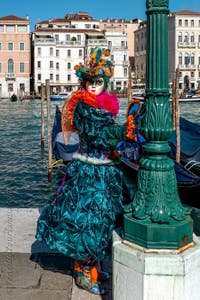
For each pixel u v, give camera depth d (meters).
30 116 41.16
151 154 2.76
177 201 2.76
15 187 13.30
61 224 3.15
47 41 72.12
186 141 12.72
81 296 3.22
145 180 2.75
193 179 9.38
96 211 3.11
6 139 25.03
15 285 3.36
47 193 12.67
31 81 76.25
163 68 2.63
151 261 2.55
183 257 2.57
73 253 3.11
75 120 3.23
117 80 75.19
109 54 3.32
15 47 73.38
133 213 2.75
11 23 72.75
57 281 3.43
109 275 3.48
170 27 77.81
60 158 13.56
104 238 3.11
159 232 2.62
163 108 2.67
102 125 3.10
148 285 2.58
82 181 3.17
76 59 73.56
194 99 58.03
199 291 2.70
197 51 77.19
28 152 20.17
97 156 3.19
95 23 82.31
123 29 90.38
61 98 60.78
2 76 73.62
